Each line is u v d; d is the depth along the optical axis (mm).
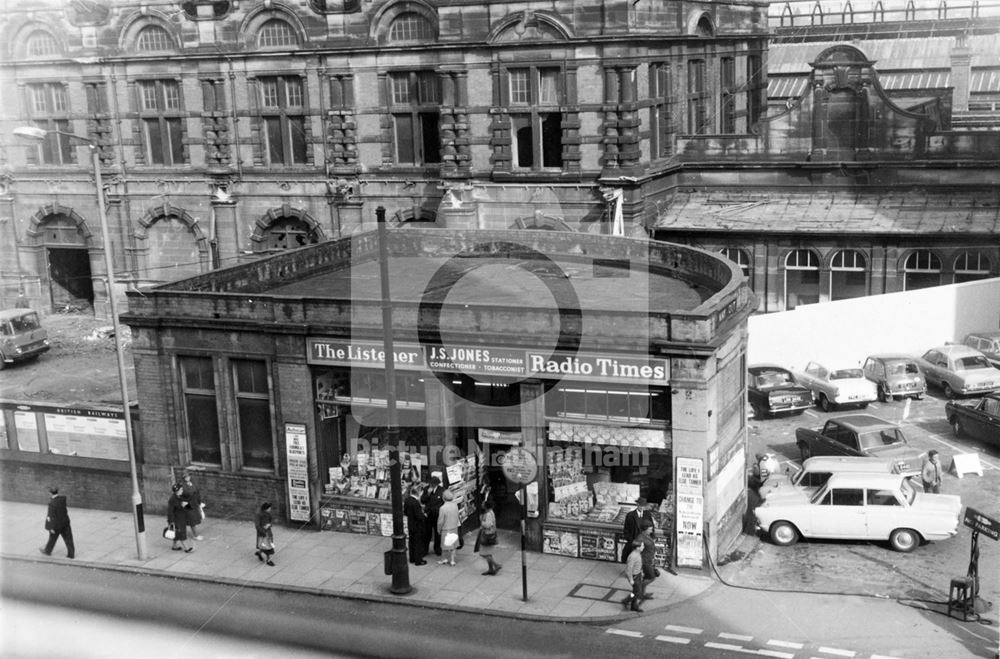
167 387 29750
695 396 24359
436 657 21578
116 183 49844
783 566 25188
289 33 46375
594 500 26453
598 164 41875
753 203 43750
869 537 25844
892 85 60000
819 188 43344
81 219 50750
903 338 38688
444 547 25859
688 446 24609
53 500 27578
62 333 49594
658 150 43938
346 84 45531
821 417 35469
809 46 64125
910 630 21875
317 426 28500
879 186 42594
